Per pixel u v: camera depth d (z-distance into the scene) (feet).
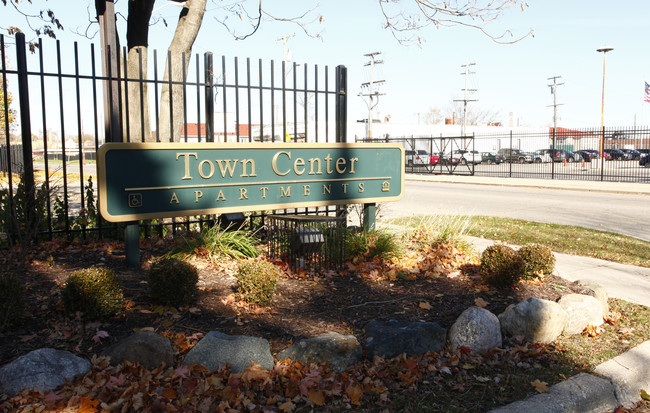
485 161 149.48
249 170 20.16
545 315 14.17
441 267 20.02
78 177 78.79
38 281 15.79
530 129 207.51
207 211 19.16
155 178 17.93
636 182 75.92
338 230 20.07
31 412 9.49
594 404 11.90
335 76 25.73
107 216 16.98
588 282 18.56
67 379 10.46
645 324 16.20
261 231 24.04
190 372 11.04
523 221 37.11
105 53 22.63
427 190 68.90
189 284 14.17
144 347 11.22
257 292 14.65
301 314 14.82
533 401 11.29
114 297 13.20
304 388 10.89
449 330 13.98
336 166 22.34
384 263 20.15
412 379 11.71
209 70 22.94
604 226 36.17
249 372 11.02
